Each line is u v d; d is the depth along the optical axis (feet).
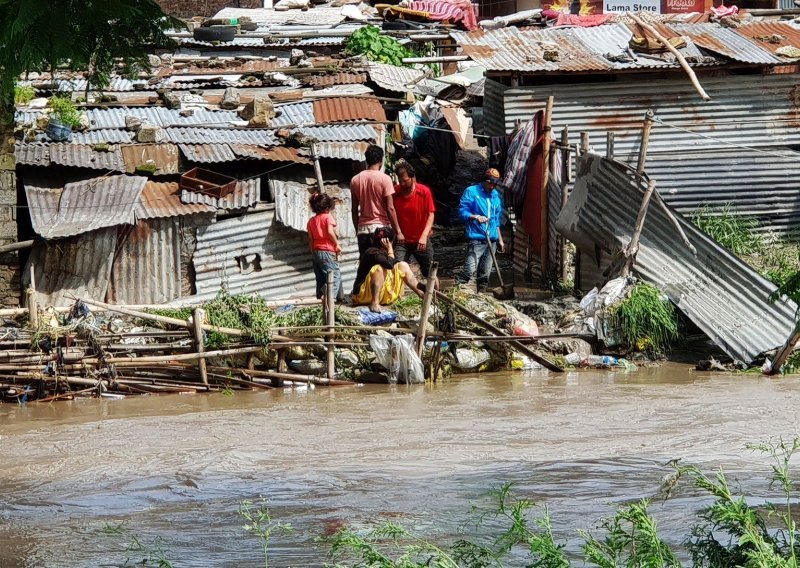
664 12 207.51
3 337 85.25
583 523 49.65
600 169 100.99
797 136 125.39
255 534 48.67
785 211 119.75
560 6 207.41
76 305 87.35
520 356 94.12
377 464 61.82
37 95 118.32
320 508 53.31
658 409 75.61
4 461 64.75
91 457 65.16
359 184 99.55
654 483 56.54
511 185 115.14
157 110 119.34
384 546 46.50
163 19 39.78
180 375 87.20
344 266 109.81
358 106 120.67
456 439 67.67
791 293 54.13
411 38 160.45
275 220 107.14
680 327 97.09
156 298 104.42
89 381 85.05
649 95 124.26
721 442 65.57
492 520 50.44
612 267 99.45
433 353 89.61
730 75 125.08
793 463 60.03
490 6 217.56
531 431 69.62
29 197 103.91
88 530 50.67
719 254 95.66
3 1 37.32
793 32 132.87
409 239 101.55
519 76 123.54
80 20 37.91
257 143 110.22
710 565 35.91
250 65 138.00
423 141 135.13
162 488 58.03
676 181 119.85
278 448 66.33
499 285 117.39
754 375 89.25
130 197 103.65
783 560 32.83
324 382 88.12
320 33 157.28
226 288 106.11
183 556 46.32
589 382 87.04
